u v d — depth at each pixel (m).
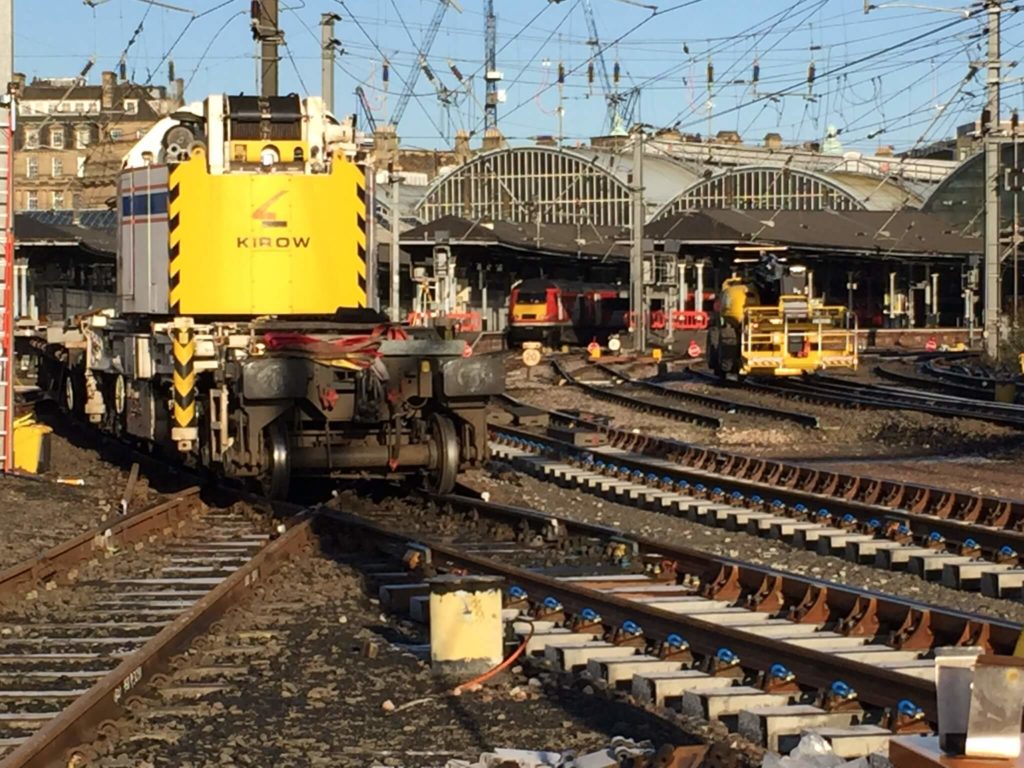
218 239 17.41
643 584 12.15
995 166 46.12
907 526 14.73
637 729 7.89
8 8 19.75
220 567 13.07
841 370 41.69
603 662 9.09
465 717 8.20
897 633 9.60
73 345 22.95
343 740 7.74
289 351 16.09
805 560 14.21
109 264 46.84
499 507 15.38
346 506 16.69
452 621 9.16
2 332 19.72
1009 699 4.27
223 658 9.52
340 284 17.67
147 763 7.26
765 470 19.88
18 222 48.34
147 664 8.68
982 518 16.03
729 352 39.94
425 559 12.55
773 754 7.25
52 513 16.47
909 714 7.47
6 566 13.04
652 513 17.52
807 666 8.40
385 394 16.25
